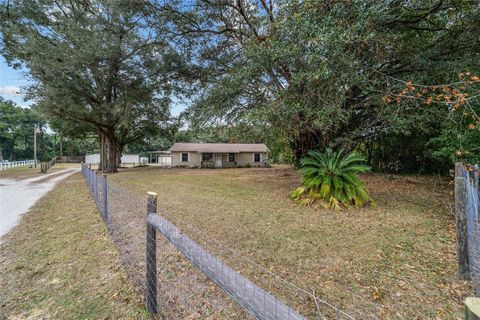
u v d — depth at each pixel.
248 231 3.77
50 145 46.69
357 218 4.36
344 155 6.42
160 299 2.20
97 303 2.26
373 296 2.09
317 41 4.10
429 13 4.93
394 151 11.12
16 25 10.92
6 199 7.27
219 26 8.27
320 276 2.44
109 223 4.18
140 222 4.29
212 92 6.64
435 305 1.95
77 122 15.85
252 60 5.30
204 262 1.22
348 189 5.18
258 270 2.60
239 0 7.13
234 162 24.16
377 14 4.02
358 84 4.88
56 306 2.28
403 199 5.89
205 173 14.99
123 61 11.57
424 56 5.33
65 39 11.10
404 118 5.07
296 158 8.97
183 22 8.09
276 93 5.46
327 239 3.40
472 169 3.40
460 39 5.24
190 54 9.31
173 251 3.13
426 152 8.56
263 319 0.88
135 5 7.52
